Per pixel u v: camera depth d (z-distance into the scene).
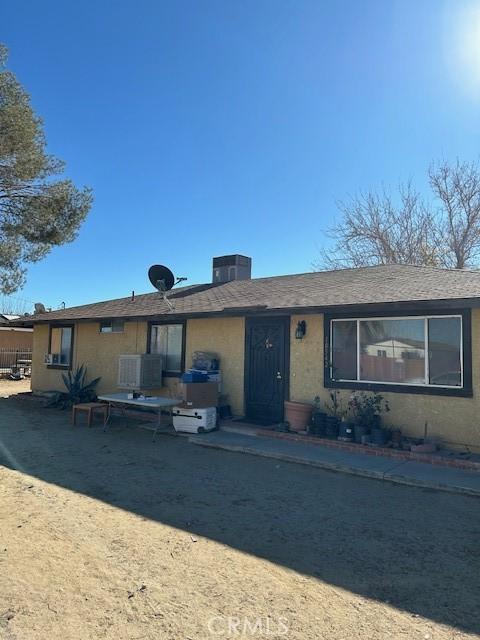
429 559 4.40
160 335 13.05
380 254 26.33
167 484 6.74
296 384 10.10
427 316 8.38
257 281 14.89
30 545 4.60
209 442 9.16
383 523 5.29
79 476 7.13
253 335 11.01
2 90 13.39
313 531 5.05
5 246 15.10
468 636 3.21
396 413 8.62
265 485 6.70
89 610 3.47
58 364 16.28
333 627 3.30
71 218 15.43
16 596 3.65
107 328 14.59
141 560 4.32
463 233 25.16
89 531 4.98
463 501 6.04
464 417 7.90
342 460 7.69
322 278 12.80
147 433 10.52
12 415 13.10
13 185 14.16
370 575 4.09
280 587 3.87
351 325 9.35
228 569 4.17
